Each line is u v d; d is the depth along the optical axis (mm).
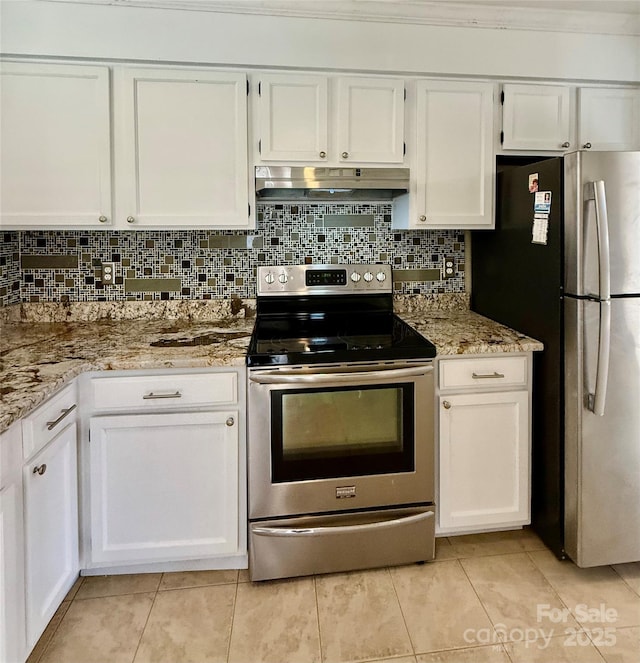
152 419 1791
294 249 2531
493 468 2035
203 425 1821
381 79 2156
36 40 1946
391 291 2568
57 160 2016
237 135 2098
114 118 2033
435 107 2205
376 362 1869
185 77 2049
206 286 2488
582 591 1835
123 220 2076
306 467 1868
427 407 1919
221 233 2479
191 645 1601
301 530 1864
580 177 1747
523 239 2115
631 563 2010
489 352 1972
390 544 1940
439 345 1937
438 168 2232
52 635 1637
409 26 2131
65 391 1641
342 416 1873
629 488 1879
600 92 2299
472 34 2172
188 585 1882
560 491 1949
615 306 1780
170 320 2443
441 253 2645
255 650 1580
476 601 1785
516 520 2076
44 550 1496
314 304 2504
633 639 1609
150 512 1836
